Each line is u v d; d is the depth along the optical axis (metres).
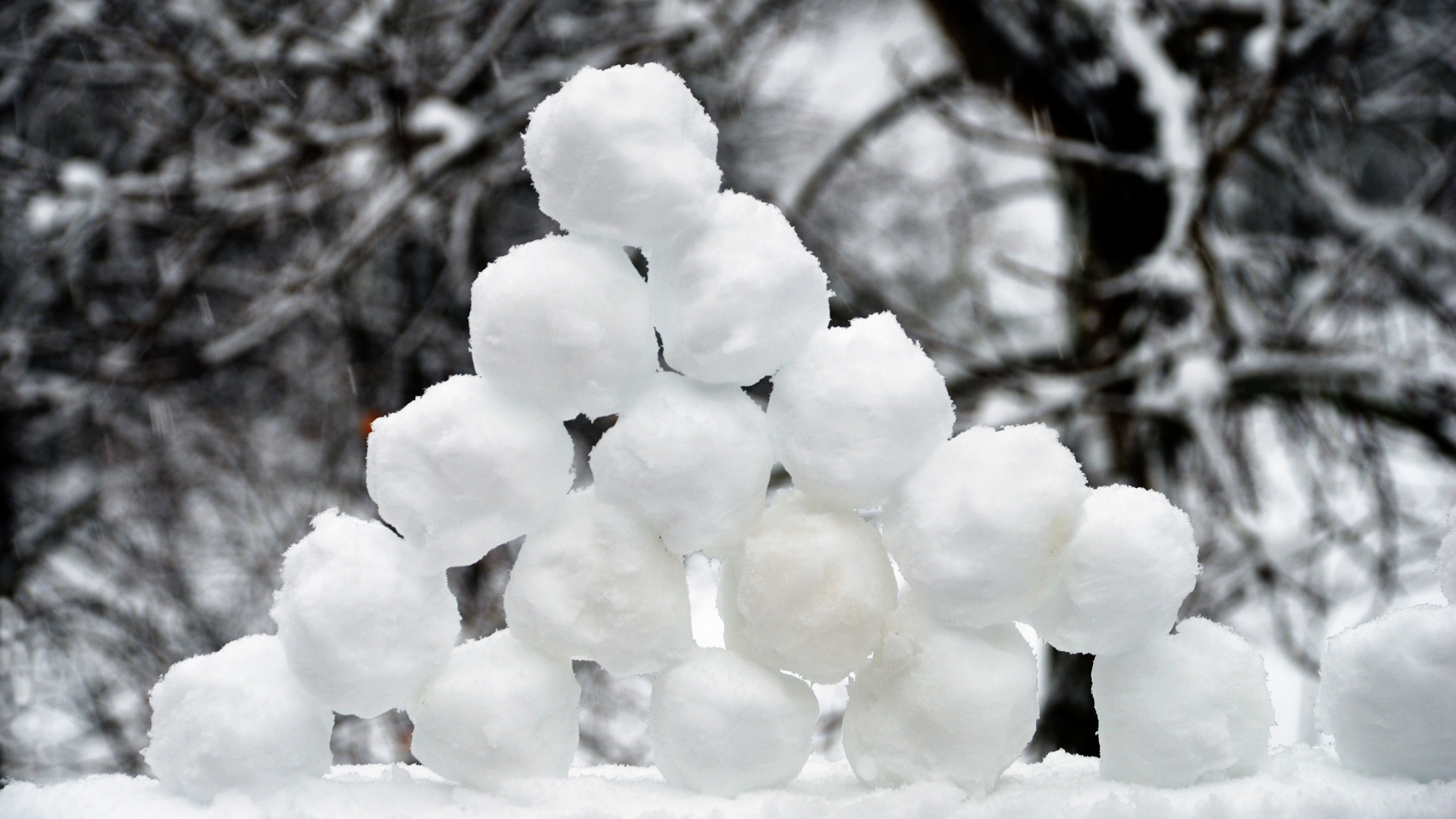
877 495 1.61
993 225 7.69
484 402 1.60
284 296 5.60
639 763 5.59
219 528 6.64
